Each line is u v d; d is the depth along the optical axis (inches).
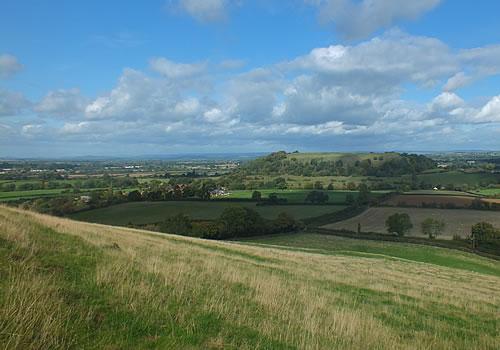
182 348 274.2
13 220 645.9
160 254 701.3
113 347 258.8
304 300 493.0
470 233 3435.0
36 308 271.9
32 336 248.2
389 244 3193.9
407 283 1003.9
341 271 1068.5
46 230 654.5
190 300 381.1
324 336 356.2
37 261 403.2
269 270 812.0
